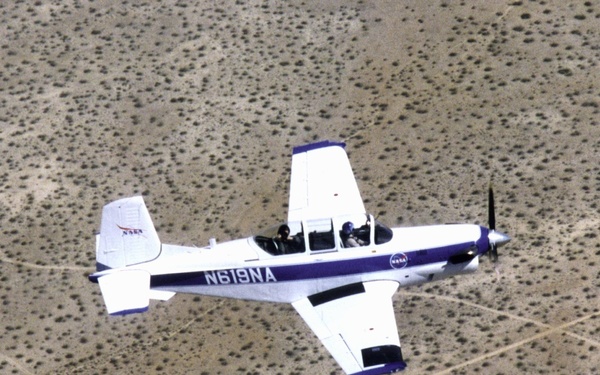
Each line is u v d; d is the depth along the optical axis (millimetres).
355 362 101438
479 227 112938
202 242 140250
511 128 154625
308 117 159375
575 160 148625
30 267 139125
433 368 122188
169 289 110062
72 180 151750
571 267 132500
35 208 147625
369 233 110000
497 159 149750
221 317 130875
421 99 160875
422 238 110938
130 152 155625
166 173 151750
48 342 129500
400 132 155500
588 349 122250
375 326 105062
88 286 136125
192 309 132250
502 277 132125
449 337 125500
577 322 125562
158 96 164875
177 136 157625
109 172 152625
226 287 110375
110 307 103812
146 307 103625
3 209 147750
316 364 124125
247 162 152375
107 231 108250
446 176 147500
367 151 152750
